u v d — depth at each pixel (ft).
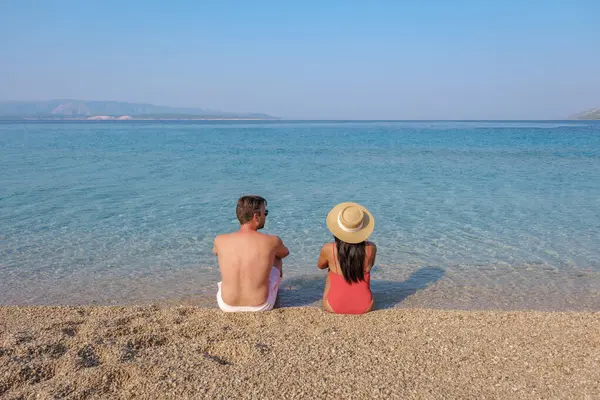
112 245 24.95
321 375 11.03
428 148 102.68
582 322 14.46
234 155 83.66
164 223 29.78
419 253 23.86
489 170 59.11
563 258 22.88
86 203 36.11
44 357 11.86
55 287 19.24
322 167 63.41
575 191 42.34
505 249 24.39
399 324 14.49
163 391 10.21
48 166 61.72
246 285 15.53
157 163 67.77
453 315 15.26
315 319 14.96
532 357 12.03
